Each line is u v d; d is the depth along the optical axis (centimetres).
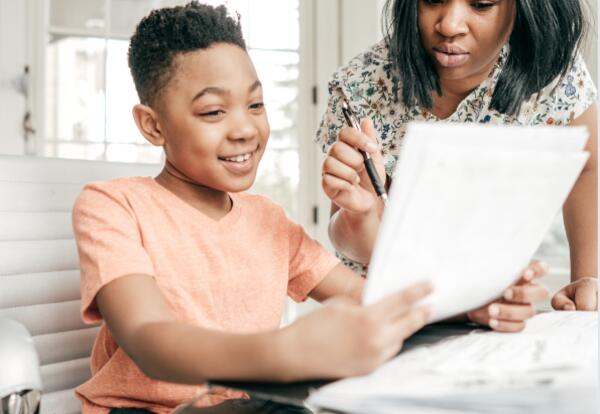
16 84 237
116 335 68
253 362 52
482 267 60
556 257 223
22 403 62
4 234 89
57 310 94
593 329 74
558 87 122
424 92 118
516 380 49
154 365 60
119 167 105
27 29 239
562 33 116
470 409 46
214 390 81
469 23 101
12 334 65
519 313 73
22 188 92
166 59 82
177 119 82
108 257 74
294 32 266
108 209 80
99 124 249
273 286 92
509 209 56
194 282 85
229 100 82
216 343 56
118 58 251
